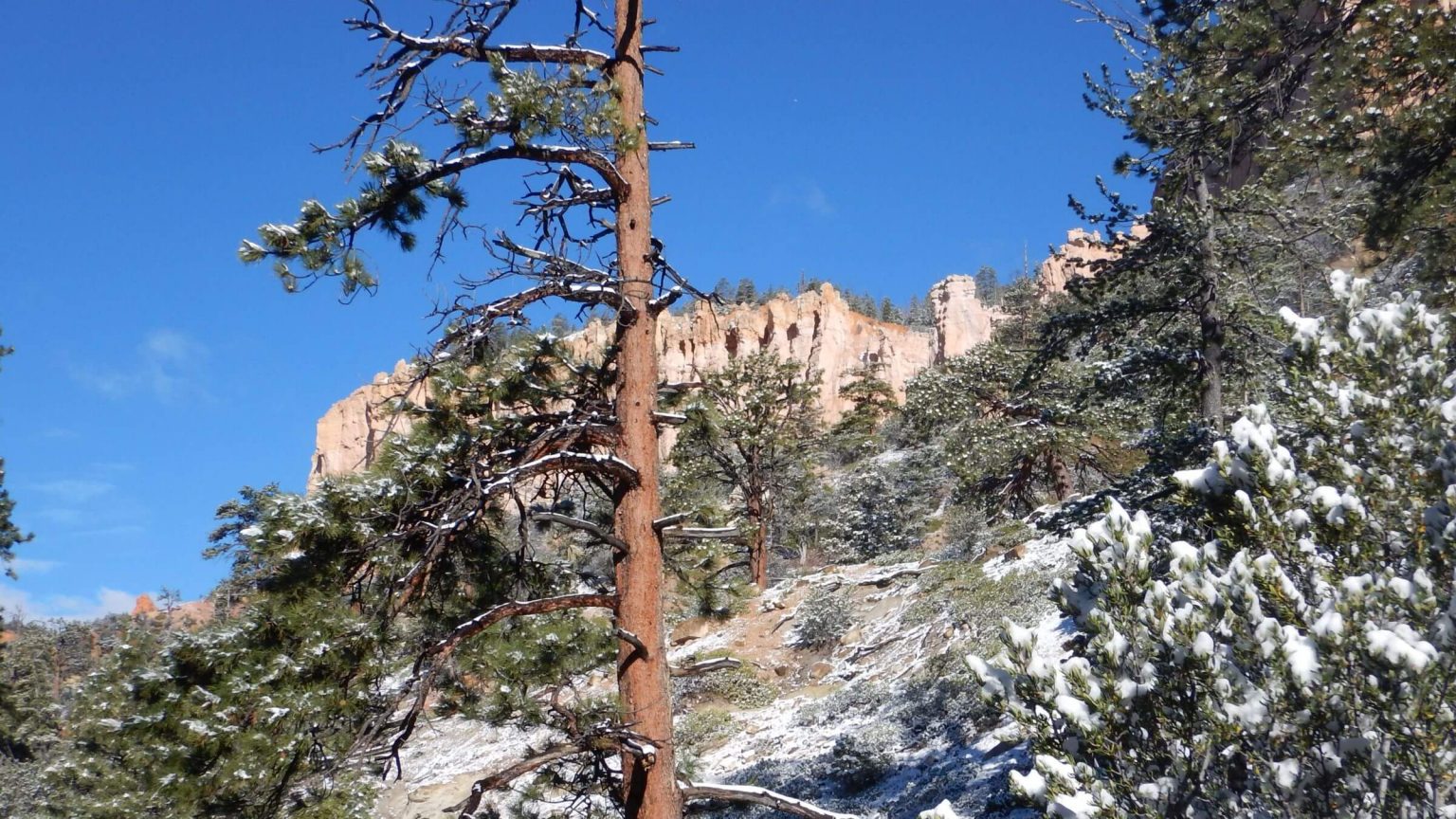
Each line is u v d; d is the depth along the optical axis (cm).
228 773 596
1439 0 866
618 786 779
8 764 2000
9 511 2472
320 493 692
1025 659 474
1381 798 424
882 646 2467
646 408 771
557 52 802
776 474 3256
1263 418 550
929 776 1595
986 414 2348
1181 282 1397
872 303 11925
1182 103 1035
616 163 797
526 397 779
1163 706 451
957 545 2948
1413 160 880
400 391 764
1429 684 416
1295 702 431
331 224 734
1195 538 987
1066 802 440
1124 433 2092
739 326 10100
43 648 3188
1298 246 1306
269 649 647
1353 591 449
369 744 672
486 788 688
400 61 753
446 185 765
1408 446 529
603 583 872
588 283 764
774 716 2330
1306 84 974
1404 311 562
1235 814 435
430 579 764
